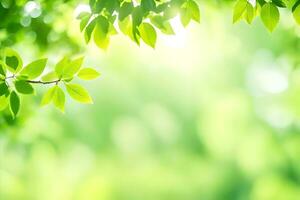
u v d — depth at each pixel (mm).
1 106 3551
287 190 16719
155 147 18375
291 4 3629
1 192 12992
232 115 17047
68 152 15289
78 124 15461
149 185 18156
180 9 3520
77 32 5305
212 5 5277
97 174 17562
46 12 4875
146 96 18047
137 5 3426
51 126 7438
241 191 17859
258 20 13641
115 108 17375
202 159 18562
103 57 10023
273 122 16109
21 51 5281
